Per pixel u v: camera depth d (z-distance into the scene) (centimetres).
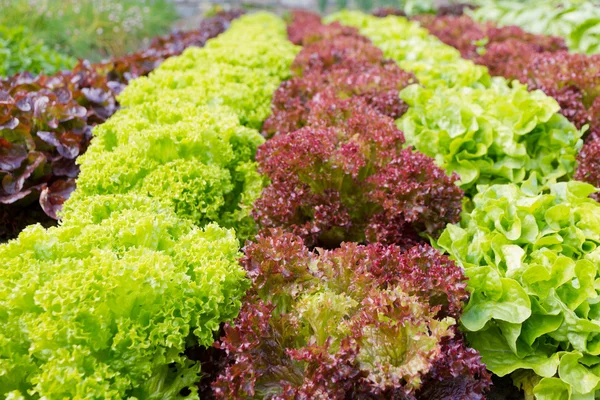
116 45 272
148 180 96
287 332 77
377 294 76
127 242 81
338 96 128
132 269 73
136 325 73
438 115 115
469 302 84
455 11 319
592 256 86
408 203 95
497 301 84
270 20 293
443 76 147
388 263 83
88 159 100
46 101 117
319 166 97
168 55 185
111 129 108
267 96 142
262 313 76
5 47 176
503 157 112
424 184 96
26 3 239
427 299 81
